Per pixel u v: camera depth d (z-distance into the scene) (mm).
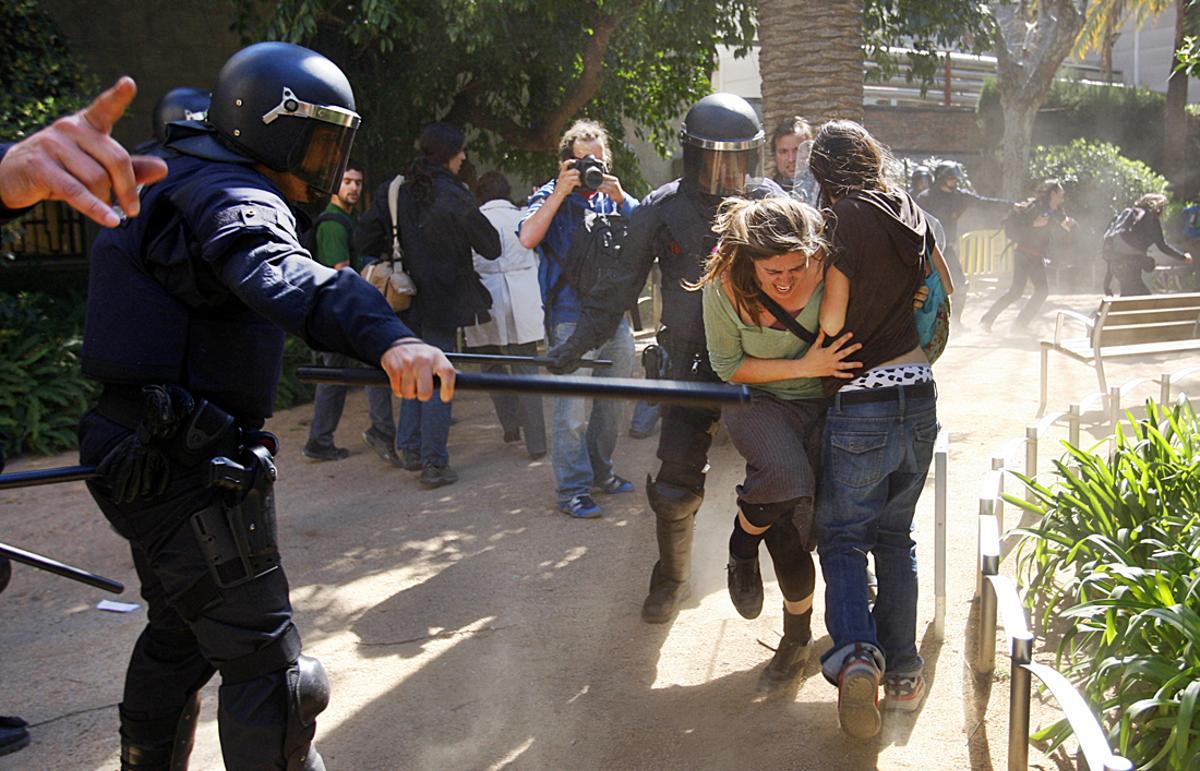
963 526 4902
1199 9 8023
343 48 10523
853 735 2982
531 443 6793
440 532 5398
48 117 8523
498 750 3217
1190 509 3611
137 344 2312
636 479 6195
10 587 4832
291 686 2336
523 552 5035
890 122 20969
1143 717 2818
